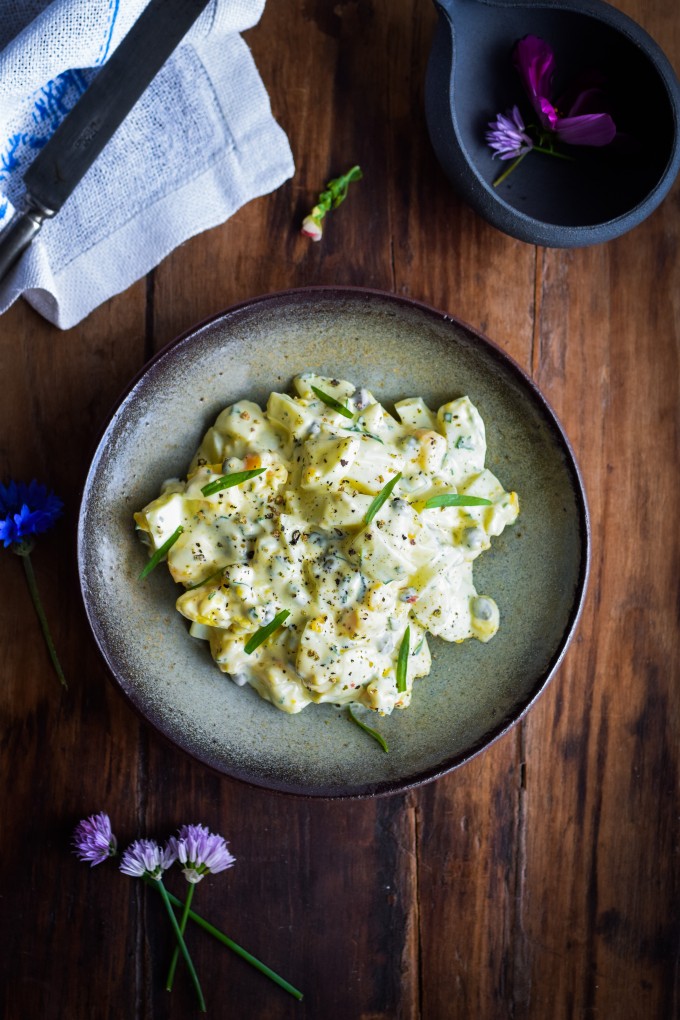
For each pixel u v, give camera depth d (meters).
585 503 0.60
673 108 0.60
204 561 0.58
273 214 0.65
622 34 0.61
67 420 0.64
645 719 0.67
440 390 0.62
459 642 0.62
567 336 0.66
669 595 0.66
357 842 0.66
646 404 0.66
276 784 0.60
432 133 0.61
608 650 0.66
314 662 0.58
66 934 0.64
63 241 0.62
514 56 0.62
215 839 0.63
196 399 0.61
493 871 0.66
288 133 0.65
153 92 0.62
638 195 0.63
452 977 0.66
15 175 0.62
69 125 0.58
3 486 0.62
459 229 0.66
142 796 0.65
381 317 0.60
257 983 0.65
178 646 0.61
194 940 0.65
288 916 0.65
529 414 0.61
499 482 0.61
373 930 0.66
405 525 0.58
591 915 0.67
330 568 0.58
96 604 0.58
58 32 0.56
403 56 0.65
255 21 0.61
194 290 0.65
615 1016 0.66
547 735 0.66
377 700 0.59
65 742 0.64
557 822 0.66
